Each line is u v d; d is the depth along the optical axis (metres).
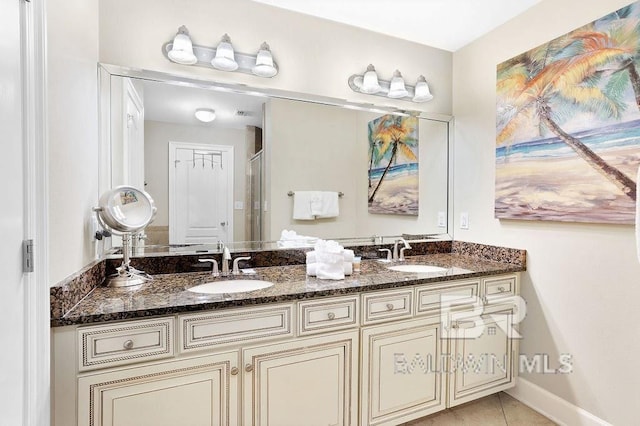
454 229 2.56
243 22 1.96
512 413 1.98
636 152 1.51
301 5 2.03
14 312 0.87
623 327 1.60
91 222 1.53
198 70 1.87
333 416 1.57
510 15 2.11
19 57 0.89
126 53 1.72
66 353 1.12
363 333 1.63
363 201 2.36
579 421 1.78
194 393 1.30
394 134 2.43
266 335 1.42
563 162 1.81
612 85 1.60
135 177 1.77
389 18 2.16
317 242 2.04
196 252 1.92
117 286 1.54
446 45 2.50
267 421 1.43
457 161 2.54
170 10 1.81
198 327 1.30
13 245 0.86
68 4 1.24
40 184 0.98
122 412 1.19
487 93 2.29
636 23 1.51
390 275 1.86
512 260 2.12
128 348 1.20
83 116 1.42
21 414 0.90
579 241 1.78
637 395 1.55
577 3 1.77
